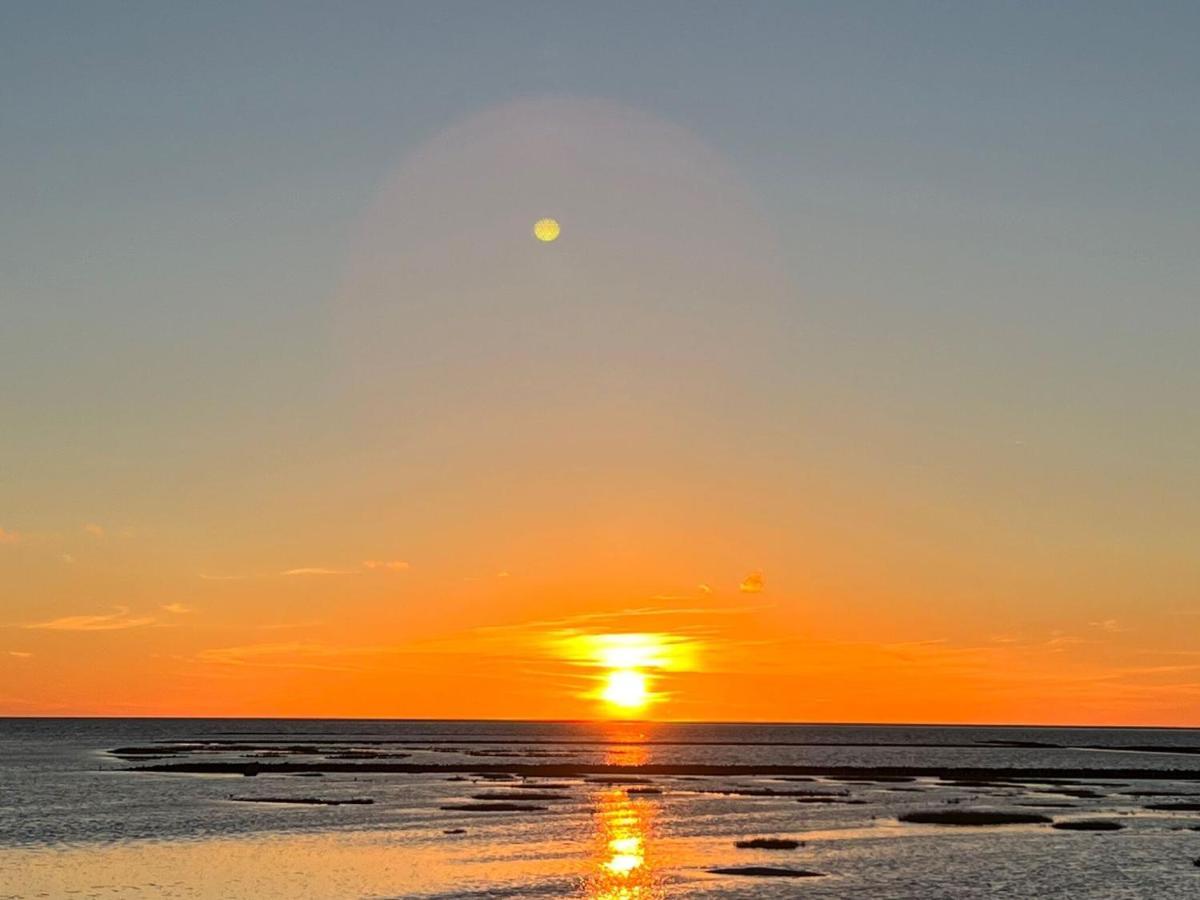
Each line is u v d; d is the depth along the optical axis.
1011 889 60.59
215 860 67.75
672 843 75.69
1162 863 68.88
